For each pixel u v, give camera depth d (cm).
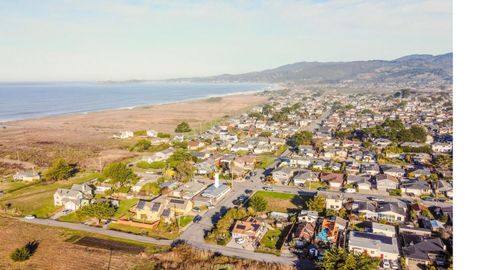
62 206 8550
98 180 10219
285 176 10444
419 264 5844
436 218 7669
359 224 7381
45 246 6550
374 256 6078
